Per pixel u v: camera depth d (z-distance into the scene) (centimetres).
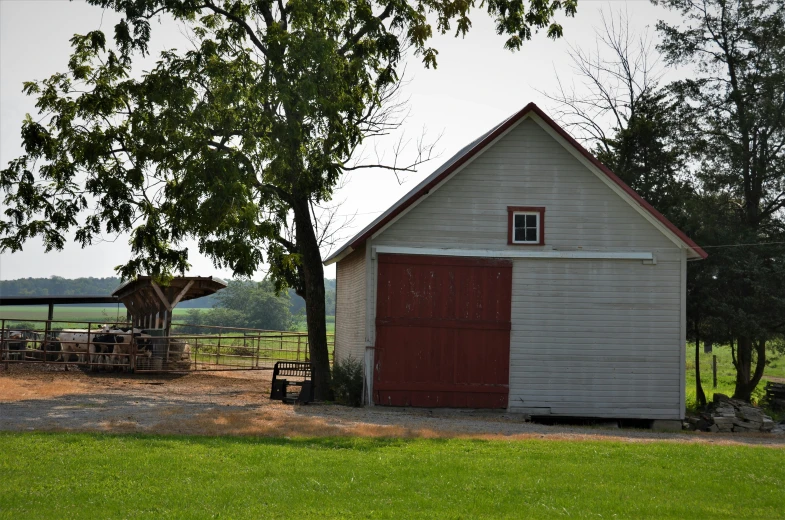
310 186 2222
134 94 2164
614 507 1009
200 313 11119
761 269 2780
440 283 2153
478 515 942
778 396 3069
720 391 3556
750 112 3020
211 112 2086
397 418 1920
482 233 2170
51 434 1389
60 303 3378
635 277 2184
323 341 2545
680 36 3234
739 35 3145
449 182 2172
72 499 961
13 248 2236
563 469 1245
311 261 2561
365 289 2172
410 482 1106
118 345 2842
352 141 2295
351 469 1178
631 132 3153
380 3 2402
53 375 2641
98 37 2228
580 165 2192
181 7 2288
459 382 2138
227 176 2000
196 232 2081
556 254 2167
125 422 1609
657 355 2177
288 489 1040
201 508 932
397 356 2133
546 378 2156
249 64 2138
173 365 2947
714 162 3138
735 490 1145
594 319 2172
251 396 2334
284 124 2089
